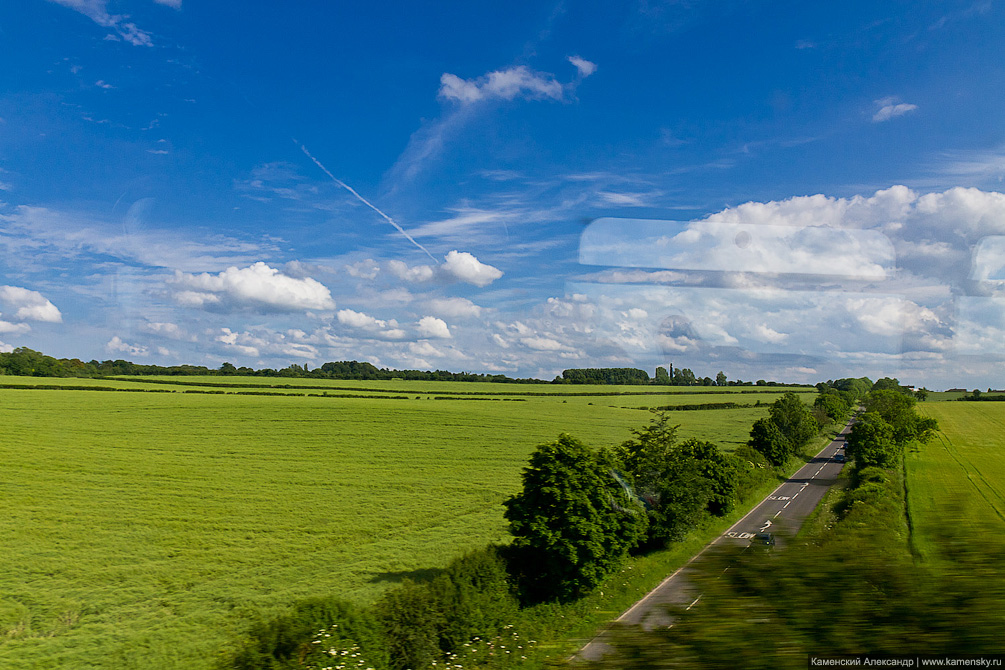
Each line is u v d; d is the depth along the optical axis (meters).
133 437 67.00
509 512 23.53
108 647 20.69
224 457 59.44
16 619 23.64
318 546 34.19
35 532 36.06
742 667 3.60
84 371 130.25
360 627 16.23
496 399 110.12
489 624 18.11
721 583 3.80
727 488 33.06
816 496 39.28
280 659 15.11
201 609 24.72
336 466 56.72
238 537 35.94
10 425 70.19
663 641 3.76
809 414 48.75
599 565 22.00
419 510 42.19
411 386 136.00
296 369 167.00
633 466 28.95
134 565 30.80
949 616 3.46
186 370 152.25
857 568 3.69
